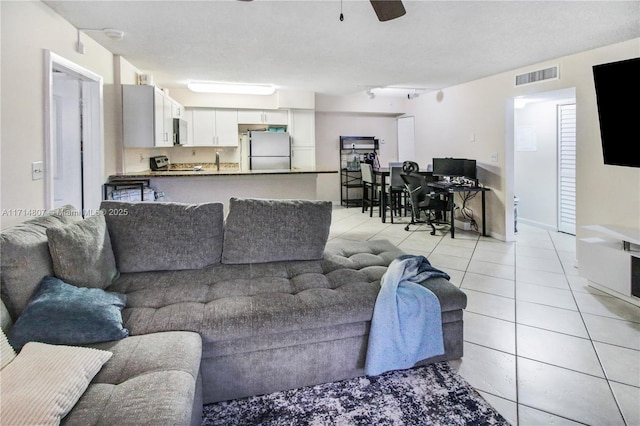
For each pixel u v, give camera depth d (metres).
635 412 1.79
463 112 6.02
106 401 1.20
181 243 2.39
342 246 2.93
